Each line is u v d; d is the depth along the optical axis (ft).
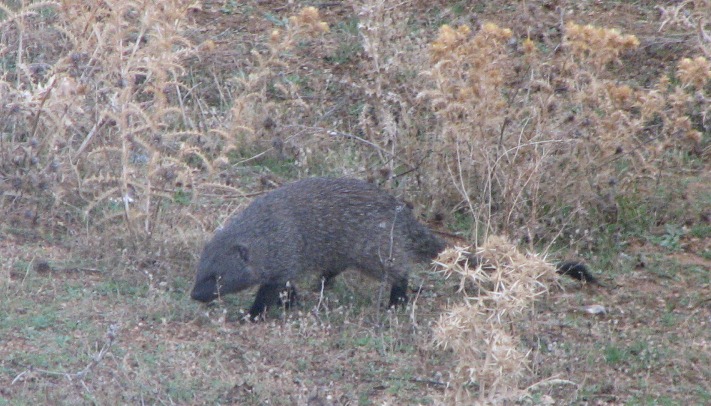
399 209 36.14
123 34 39.22
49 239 38.22
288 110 49.11
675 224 43.91
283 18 59.82
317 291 37.37
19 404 26.43
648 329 35.17
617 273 40.09
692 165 48.11
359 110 50.34
